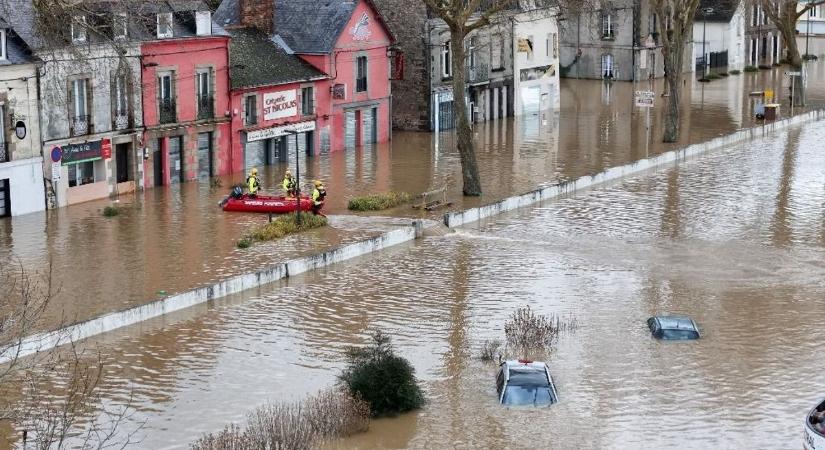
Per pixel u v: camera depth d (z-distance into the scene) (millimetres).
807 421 61594
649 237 108688
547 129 170000
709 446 65375
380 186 129500
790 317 86188
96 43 116812
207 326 83562
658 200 124250
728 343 80812
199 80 130625
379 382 69250
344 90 150125
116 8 118688
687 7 156875
